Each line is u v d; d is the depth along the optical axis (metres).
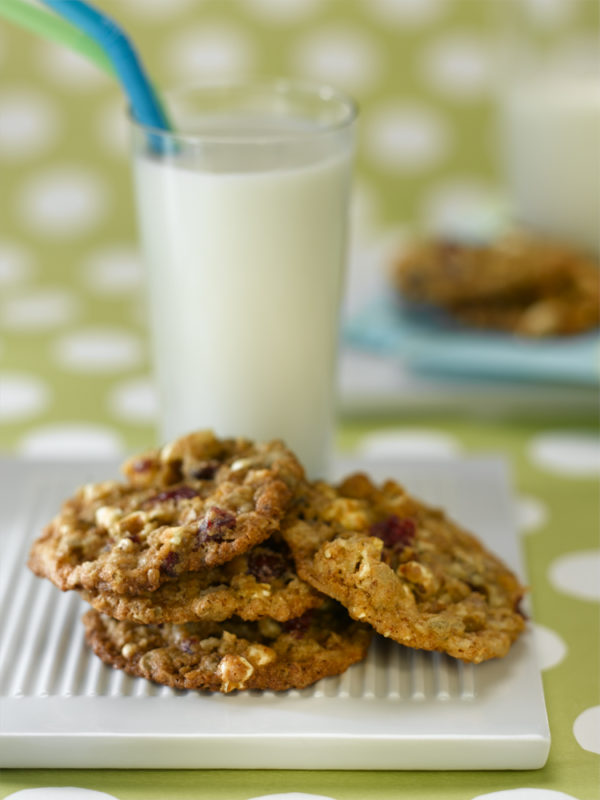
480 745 0.54
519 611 0.59
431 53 1.04
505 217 0.93
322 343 0.66
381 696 0.56
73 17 0.61
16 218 1.00
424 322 0.81
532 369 0.76
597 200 0.85
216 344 0.65
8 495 0.67
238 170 0.63
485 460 0.70
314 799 0.54
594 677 0.59
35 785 0.54
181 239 0.64
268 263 0.63
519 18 0.87
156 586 0.55
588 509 0.69
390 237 0.95
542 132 0.85
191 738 0.54
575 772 0.55
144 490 0.59
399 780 0.54
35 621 0.59
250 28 1.03
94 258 0.94
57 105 1.02
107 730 0.54
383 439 0.75
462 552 0.60
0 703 0.56
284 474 0.58
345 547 0.56
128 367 0.80
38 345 0.82
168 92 0.66
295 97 0.67
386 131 1.05
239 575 0.56
